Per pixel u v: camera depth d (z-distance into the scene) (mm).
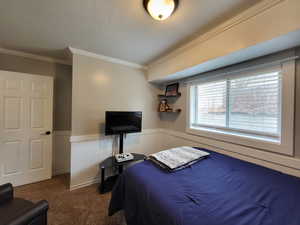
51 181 2336
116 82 2512
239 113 1792
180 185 1058
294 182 1098
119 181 1384
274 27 1095
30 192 2016
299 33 1027
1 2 1177
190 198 898
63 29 1597
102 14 1330
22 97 2188
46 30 1615
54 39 1824
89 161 2266
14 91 2123
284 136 1331
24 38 1805
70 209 1680
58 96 2602
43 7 1242
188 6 1200
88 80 2219
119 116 2340
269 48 1286
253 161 1552
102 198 1900
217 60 1612
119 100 2553
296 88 1273
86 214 1603
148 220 914
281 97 1367
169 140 2877
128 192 1205
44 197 1909
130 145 2729
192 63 1849
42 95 2344
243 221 706
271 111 1503
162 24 1470
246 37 1271
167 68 2320
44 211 1017
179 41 1828
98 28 1564
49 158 2418
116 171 2541
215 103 2094
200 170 1322
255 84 1626
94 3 1189
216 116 2082
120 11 1287
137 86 2771
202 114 2311
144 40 1815
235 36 1357
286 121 1318
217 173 1258
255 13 1203
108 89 2424
